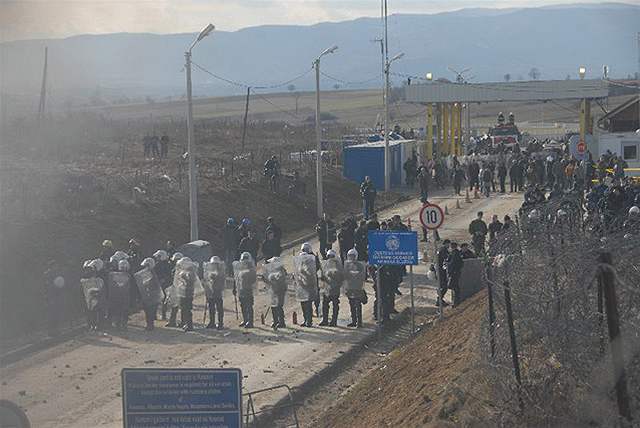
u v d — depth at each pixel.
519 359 14.88
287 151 80.56
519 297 14.74
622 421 12.27
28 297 32.16
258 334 29.38
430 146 82.44
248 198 55.25
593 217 22.08
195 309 33.69
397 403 19.48
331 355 26.66
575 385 13.92
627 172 59.47
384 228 37.72
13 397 23.09
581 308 13.87
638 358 13.20
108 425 20.80
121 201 45.78
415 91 80.69
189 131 41.19
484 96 79.38
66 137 74.50
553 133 120.69
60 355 27.22
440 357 21.56
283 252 47.16
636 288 13.08
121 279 30.03
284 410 22.09
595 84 77.94
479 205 60.22
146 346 28.06
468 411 15.45
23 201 40.72
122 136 81.00
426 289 36.12
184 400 14.65
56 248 36.19
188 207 49.00
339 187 67.94
